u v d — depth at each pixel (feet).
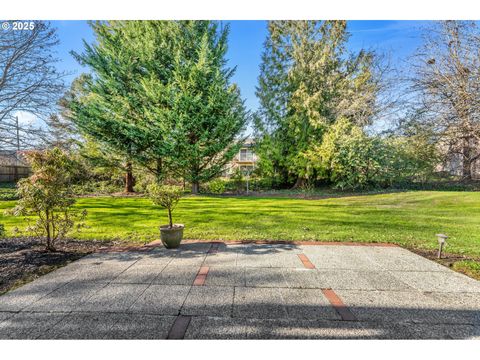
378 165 41.27
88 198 38.58
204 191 49.44
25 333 6.66
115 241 15.01
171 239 13.46
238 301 8.21
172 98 39.45
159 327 6.91
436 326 7.04
